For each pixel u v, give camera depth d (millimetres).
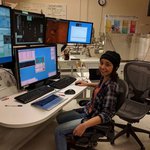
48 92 1999
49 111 1578
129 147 2422
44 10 4520
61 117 2156
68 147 2064
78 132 1625
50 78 2361
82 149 2104
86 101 2359
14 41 1970
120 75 3328
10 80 1925
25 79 1969
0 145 1969
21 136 2291
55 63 2436
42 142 2434
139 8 4629
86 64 3234
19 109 1584
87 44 3488
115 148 2387
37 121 1411
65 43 2959
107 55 1726
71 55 3385
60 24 2764
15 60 1866
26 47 1951
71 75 2828
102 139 2170
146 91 2539
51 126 2803
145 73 2527
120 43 3541
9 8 1839
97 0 4523
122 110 2377
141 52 3566
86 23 3215
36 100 1773
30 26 2178
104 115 1655
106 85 1753
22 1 4449
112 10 4594
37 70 2123
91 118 1715
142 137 2662
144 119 3131
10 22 1874
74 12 4562
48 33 2574
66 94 1986
